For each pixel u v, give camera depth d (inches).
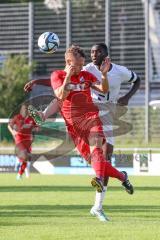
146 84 4003.4
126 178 1275.8
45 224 1166.3
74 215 1315.2
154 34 4293.8
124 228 1100.5
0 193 1878.7
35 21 4389.8
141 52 4279.0
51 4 4402.1
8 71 4153.5
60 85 1206.9
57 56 4372.5
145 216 1296.8
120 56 4308.6
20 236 1013.2
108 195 1800.0
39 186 2150.6
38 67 4365.2
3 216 1300.4
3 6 4421.8
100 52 1312.7
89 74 1217.4
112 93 1359.5
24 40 4397.1
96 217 1278.3
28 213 1352.1
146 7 4030.5
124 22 4301.2
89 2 4365.2
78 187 2103.8
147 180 2425.0
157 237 995.9
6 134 3329.2
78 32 4367.6
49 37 1368.1
